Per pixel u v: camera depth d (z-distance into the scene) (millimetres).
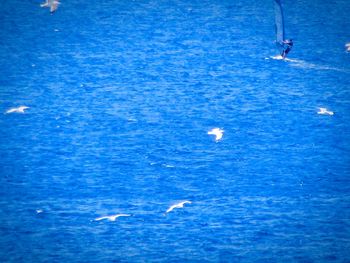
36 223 168250
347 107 178125
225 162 172875
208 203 169750
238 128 176000
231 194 170375
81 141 174625
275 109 178000
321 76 182000
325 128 175875
